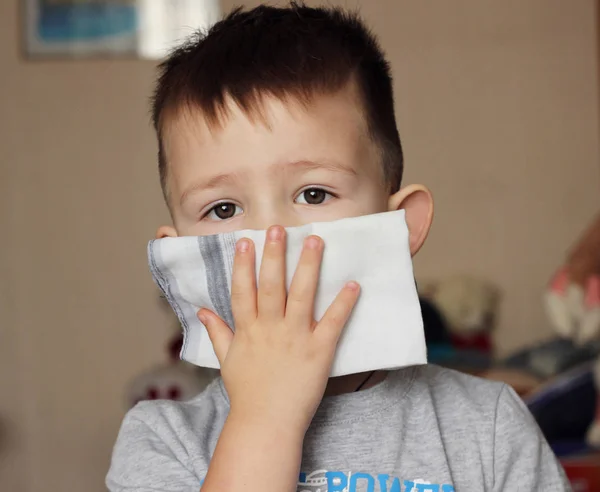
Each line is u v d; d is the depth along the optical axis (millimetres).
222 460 695
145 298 2840
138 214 2844
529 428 866
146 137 2844
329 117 781
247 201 763
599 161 2816
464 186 2852
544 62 2842
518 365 2332
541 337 2801
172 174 816
